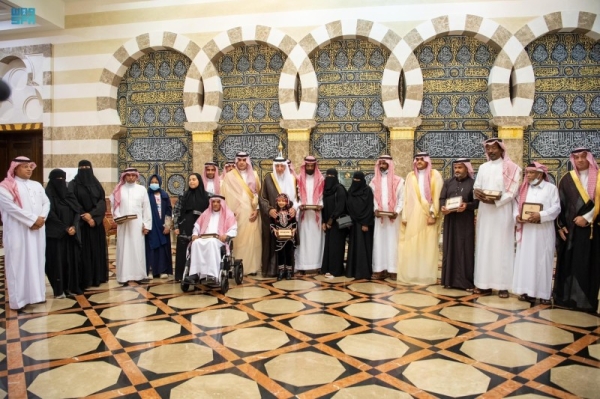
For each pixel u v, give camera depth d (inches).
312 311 164.4
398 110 297.9
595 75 288.0
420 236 209.8
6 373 111.7
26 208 168.9
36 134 372.8
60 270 185.6
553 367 115.3
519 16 283.6
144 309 167.8
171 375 110.0
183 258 210.7
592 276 167.0
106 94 336.2
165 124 339.6
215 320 153.7
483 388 103.3
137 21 329.4
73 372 112.1
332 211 225.0
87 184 203.3
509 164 184.7
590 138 289.6
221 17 316.5
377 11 296.8
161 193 226.4
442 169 304.2
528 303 178.1
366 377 108.9
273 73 320.8
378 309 167.2
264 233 222.7
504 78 286.5
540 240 175.8
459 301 179.8
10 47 349.7
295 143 308.8
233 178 228.8
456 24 288.7
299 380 107.2
